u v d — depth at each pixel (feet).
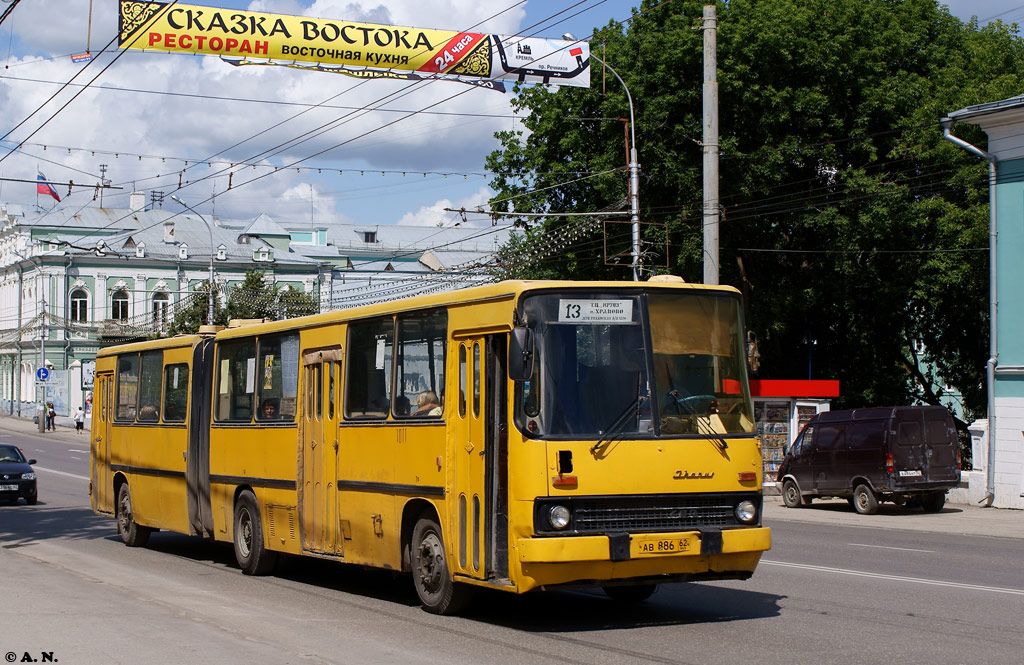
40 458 149.59
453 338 33.65
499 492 31.37
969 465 120.37
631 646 29.01
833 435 78.95
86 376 229.45
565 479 29.55
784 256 111.24
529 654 28.04
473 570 31.94
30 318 247.50
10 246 258.98
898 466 74.02
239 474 47.78
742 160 100.22
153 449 56.85
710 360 32.37
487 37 88.84
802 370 122.93
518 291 30.76
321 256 274.57
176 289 244.01
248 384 47.85
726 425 32.01
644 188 103.71
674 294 32.32
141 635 28.91
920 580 41.22
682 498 30.83
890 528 66.39
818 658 27.07
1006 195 78.07
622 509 30.19
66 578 40.73
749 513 31.73
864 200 100.01
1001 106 77.20
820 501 88.94
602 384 30.76
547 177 112.78
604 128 102.78
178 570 48.75
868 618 32.89
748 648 28.48
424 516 35.14
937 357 123.65
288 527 43.68
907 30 110.01
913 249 107.86
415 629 32.07
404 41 86.28
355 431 38.99
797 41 98.53
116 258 240.73
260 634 30.86
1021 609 34.42
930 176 104.58
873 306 116.88
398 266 280.92
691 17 104.88
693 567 30.73
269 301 182.39
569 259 112.37
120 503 61.16
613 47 104.37
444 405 33.68
